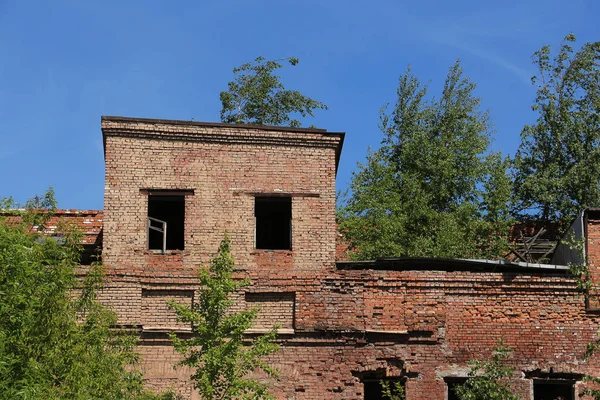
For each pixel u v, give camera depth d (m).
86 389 18.41
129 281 22.75
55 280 18.23
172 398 21.42
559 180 34.62
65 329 18.33
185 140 23.73
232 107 39.38
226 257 21.23
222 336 20.78
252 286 23.05
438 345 23.00
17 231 18.12
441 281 23.27
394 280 23.20
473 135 38.38
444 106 39.34
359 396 22.64
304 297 23.05
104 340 20.06
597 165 34.75
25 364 16.72
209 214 23.45
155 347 22.59
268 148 23.98
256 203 25.75
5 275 16.75
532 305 23.41
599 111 35.84
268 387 22.52
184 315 20.78
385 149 38.72
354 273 23.20
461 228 32.66
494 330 23.19
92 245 25.11
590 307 23.44
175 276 22.88
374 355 22.86
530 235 32.84
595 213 24.00
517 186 35.97
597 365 23.19
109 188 23.27
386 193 34.06
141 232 23.16
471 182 37.00
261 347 21.00
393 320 23.02
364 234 31.14
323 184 23.97
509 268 23.98
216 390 20.67
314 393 22.58
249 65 40.16
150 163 23.52
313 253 23.53
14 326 16.81
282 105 39.81
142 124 23.56
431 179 36.75
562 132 35.91
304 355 22.80
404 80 39.69
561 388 23.48
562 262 26.12
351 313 23.00
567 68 36.88
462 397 21.66
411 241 31.88
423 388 22.75
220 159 23.77
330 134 24.16
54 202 21.28
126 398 19.72
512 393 22.44
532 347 23.19
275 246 27.92
